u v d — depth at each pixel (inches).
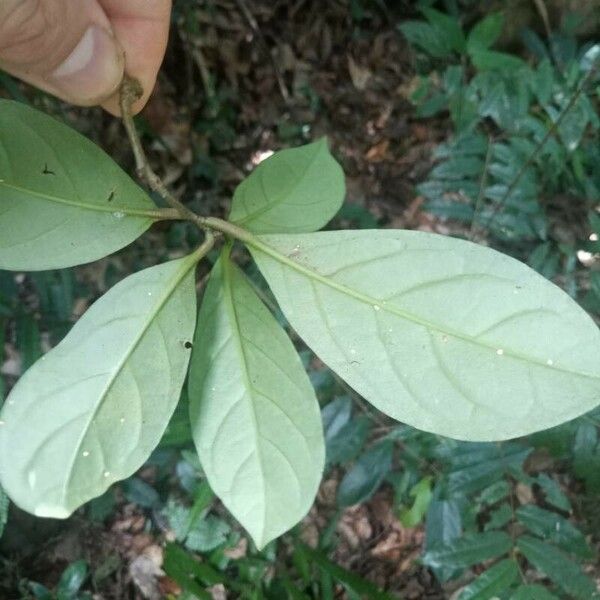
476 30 17.9
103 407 5.2
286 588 13.7
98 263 17.4
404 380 5.1
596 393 4.8
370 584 14.1
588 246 16.4
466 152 16.5
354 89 22.7
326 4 23.5
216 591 15.2
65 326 13.3
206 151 21.2
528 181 16.1
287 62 22.9
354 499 13.5
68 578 14.7
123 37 8.4
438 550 12.8
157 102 20.3
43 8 6.8
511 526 13.2
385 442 13.7
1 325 12.5
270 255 5.6
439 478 13.4
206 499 14.2
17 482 5.0
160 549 16.3
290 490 5.5
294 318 5.4
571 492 16.1
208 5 21.6
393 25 23.3
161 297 5.5
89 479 5.1
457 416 5.0
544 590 12.2
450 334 5.1
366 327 5.2
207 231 5.9
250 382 5.6
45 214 5.4
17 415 5.1
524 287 5.0
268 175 6.1
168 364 5.4
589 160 17.8
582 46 20.9
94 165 5.6
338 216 17.6
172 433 12.9
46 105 17.0
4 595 15.3
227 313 5.8
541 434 12.7
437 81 21.3
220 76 21.9
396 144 21.9
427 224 20.5
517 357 5.0
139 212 5.7
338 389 14.2
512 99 16.4
